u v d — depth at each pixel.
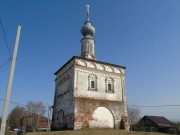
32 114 61.84
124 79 34.22
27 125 59.09
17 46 9.44
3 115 8.41
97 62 32.44
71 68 31.02
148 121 48.12
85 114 27.92
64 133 21.62
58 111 32.75
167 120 50.31
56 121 32.69
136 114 65.44
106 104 30.39
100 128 28.38
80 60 31.03
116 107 31.16
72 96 28.53
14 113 70.88
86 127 27.33
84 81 29.97
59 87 34.91
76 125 26.67
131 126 46.62
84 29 37.88
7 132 27.28
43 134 22.02
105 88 31.50
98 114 29.09
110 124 29.61
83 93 29.11
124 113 31.52
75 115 27.09
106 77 32.38
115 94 32.06
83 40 36.91
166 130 42.94
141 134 21.30
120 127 30.25
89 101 29.03
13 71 9.02
